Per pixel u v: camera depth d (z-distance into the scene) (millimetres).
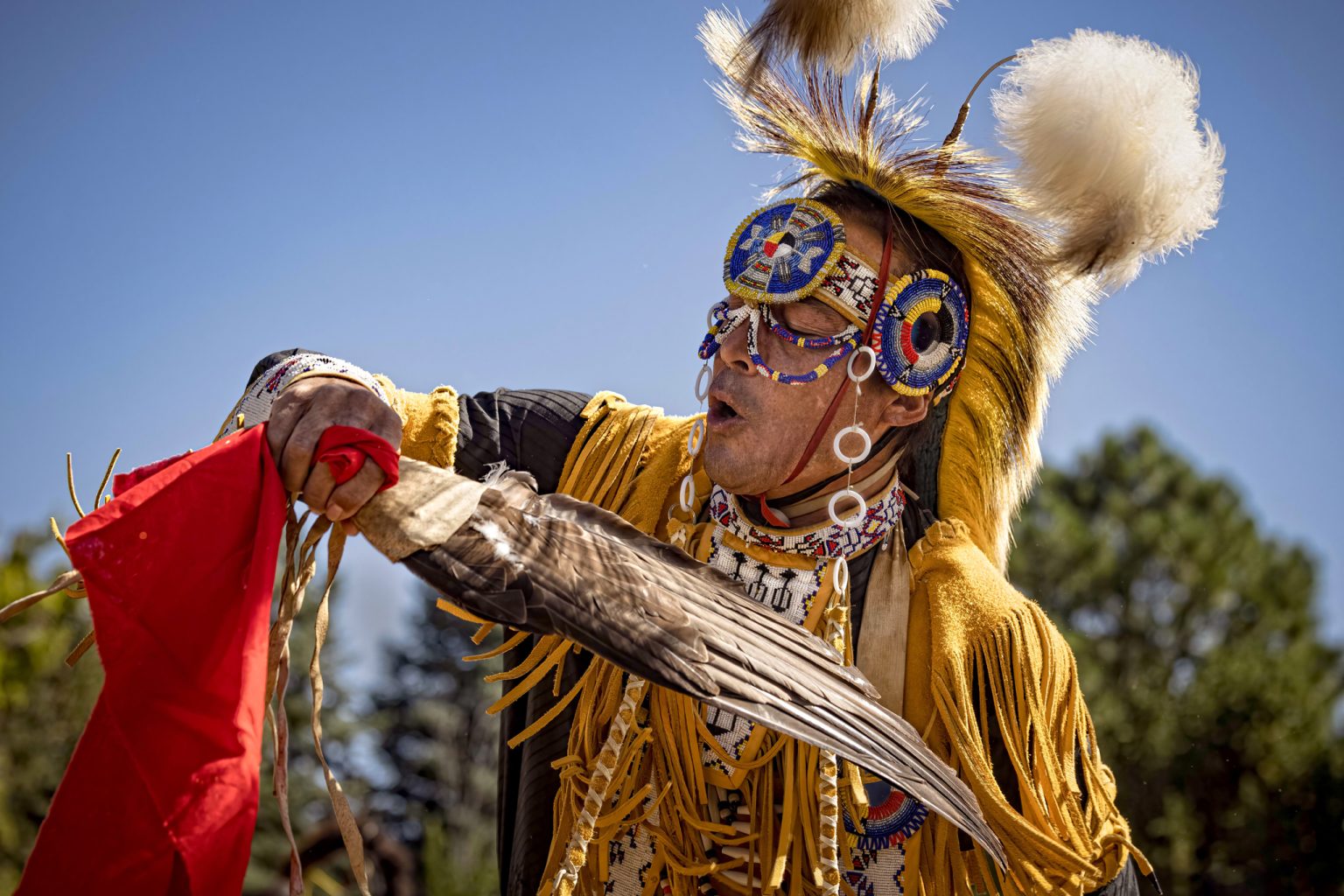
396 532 1118
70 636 7844
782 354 1536
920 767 1309
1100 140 1560
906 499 1698
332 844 4371
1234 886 11133
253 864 10172
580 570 1169
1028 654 1574
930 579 1626
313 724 1119
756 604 1295
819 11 1658
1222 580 13797
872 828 1545
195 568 1050
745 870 1557
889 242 1575
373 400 1209
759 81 1711
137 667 1009
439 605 1433
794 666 1264
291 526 1147
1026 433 1709
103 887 980
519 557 1142
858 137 1631
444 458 1638
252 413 1381
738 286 1542
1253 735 11367
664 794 1541
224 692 1021
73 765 1000
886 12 1646
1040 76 1610
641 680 1525
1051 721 1573
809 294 1516
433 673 19156
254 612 1046
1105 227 1574
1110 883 1590
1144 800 11445
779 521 1612
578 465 1697
